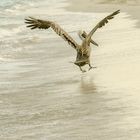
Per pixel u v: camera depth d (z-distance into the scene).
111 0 41.94
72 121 13.60
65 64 20.50
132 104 14.49
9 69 20.50
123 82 16.73
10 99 16.23
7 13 39.72
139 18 31.25
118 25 28.73
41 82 17.97
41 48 24.84
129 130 12.47
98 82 17.12
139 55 20.08
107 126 12.90
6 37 28.25
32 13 40.69
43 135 12.75
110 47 22.33
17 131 13.23
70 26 32.09
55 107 14.98
